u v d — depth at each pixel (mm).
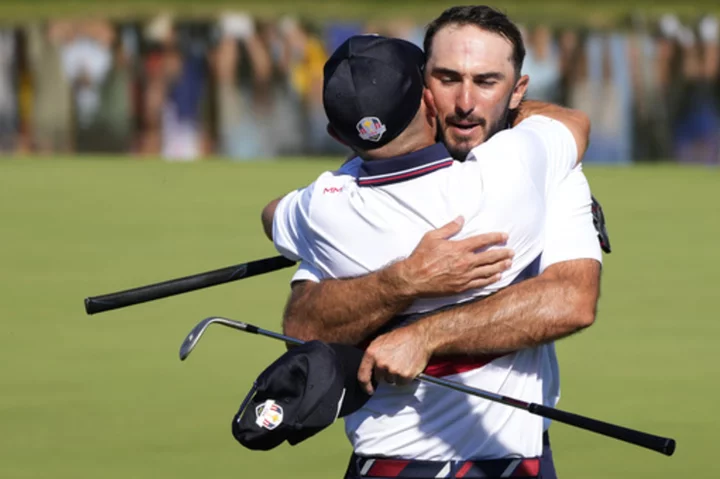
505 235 11977
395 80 12031
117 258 38406
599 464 19266
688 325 29609
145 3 76375
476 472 12438
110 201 51719
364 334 12336
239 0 77875
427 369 12383
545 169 12438
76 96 73812
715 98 78188
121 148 74250
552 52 76375
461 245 11875
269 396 11758
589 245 12445
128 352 26734
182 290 14289
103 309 14172
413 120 12203
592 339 28297
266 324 29281
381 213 12211
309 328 12539
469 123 12422
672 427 21281
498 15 12484
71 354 26578
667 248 41062
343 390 11773
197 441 20453
